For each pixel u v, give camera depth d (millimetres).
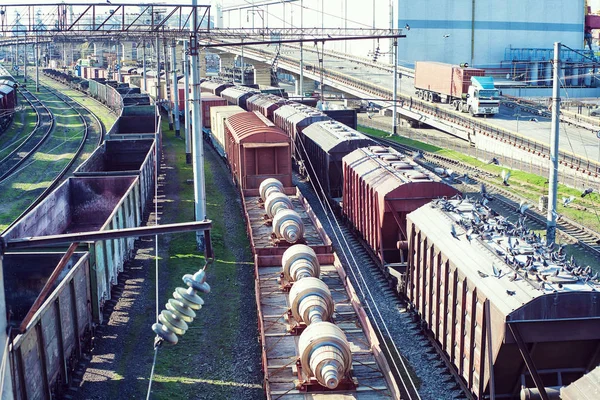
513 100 89188
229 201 43938
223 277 30219
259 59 126562
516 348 16250
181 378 21281
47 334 17375
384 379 18219
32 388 16125
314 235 31797
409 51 112438
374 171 31516
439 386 20625
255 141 41594
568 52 116625
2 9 36406
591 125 69250
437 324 21641
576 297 15859
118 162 49156
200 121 33844
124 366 21828
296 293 21109
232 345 23547
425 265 22875
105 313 24906
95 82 111250
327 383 17078
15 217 41281
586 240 35969
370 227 30406
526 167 54750
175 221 39094
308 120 50750
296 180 51000
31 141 70438
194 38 33312
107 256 24797
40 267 22203
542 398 15859
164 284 29000
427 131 80375
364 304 27281
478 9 114188
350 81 102875
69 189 35562
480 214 22188
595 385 12656
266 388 17469
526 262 17391
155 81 89750
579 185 47062
